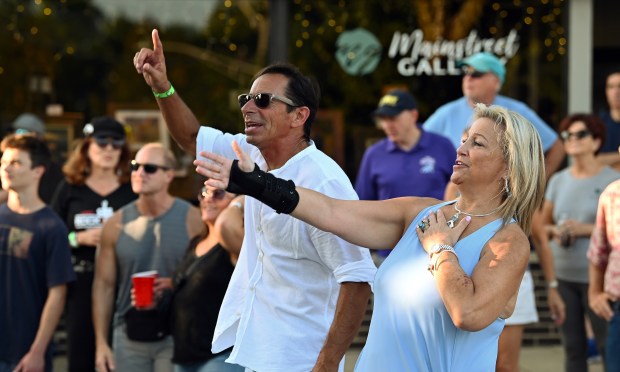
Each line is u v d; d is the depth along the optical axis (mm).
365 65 22609
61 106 22172
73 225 13422
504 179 6773
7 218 11789
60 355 18172
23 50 22156
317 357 7832
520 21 22578
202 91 22422
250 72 22484
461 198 6965
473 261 6633
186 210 12141
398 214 7117
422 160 14594
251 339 7863
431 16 22531
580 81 22578
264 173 6609
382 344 6836
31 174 11773
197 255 10555
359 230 7031
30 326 11742
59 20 22203
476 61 15180
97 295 12234
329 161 7918
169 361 11312
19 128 19438
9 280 11688
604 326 13859
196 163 6457
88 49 22234
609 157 16000
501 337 12484
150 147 12094
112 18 22266
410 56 22609
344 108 22641
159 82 8562
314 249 7691
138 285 10977
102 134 13500
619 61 23297
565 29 22594
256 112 7781
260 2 22469
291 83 7801
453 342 6629
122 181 13703
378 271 7066
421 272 6738
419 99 22594
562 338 14508
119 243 12031
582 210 14578
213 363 10227
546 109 22656
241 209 10141
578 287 14305
